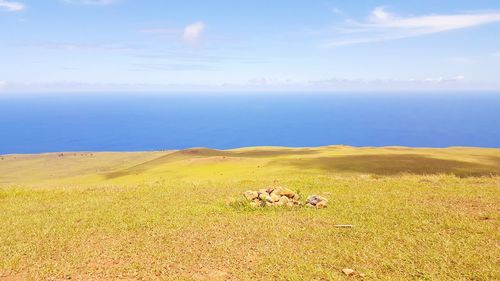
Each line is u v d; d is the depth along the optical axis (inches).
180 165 3284.9
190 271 420.2
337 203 732.0
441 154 3267.7
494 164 2650.1
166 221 622.5
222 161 3181.6
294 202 740.7
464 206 668.1
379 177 1161.4
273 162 2824.8
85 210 719.7
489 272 386.6
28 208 751.7
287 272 406.6
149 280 401.1
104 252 484.4
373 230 543.2
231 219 630.5
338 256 453.1
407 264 418.3
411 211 638.5
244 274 408.2
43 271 425.1
